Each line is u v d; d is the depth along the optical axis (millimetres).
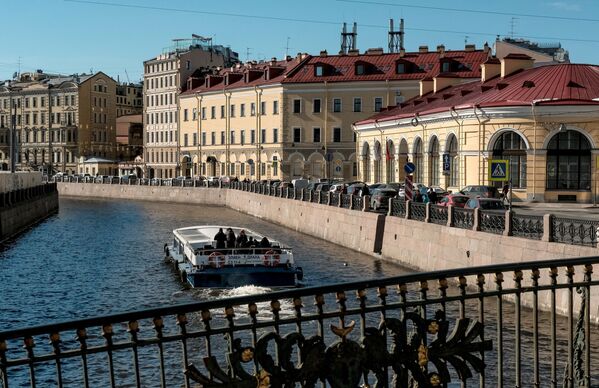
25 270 30594
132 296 24516
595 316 17750
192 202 79125
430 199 37062
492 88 45969
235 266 25672
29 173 58906
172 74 103938
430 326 6648
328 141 79562
